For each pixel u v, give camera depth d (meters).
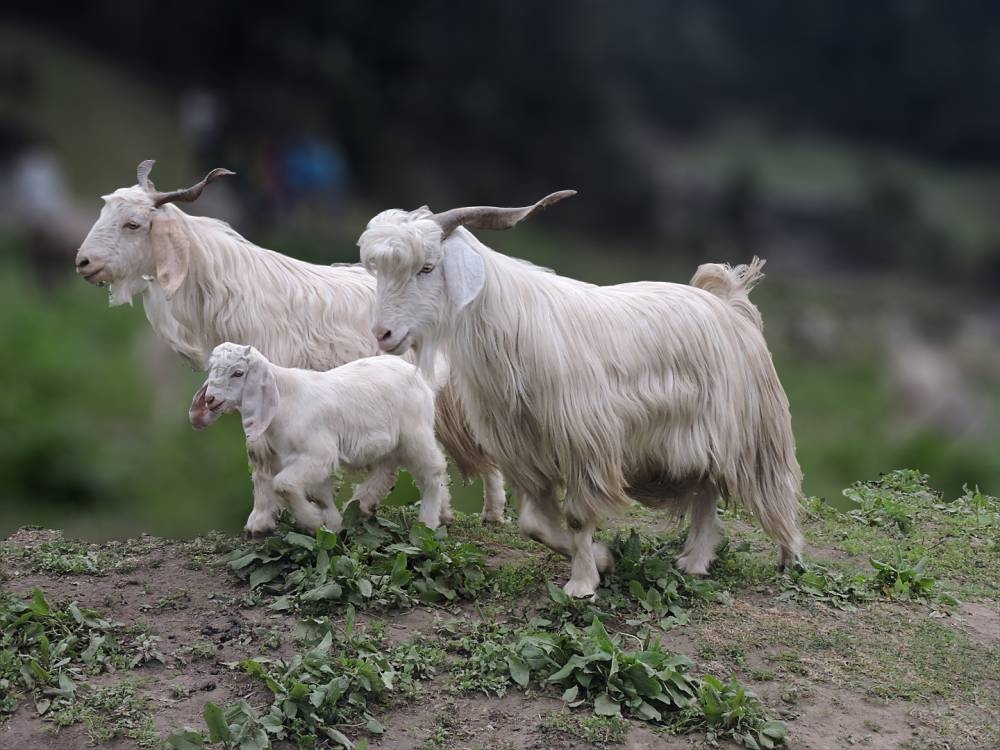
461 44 63.41
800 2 85.25
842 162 77.88
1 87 51.12
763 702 8.95
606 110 67.50
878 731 8.74
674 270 59.62
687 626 9.87
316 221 41.41
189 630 9.45
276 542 10.20
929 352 30.91
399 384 10.47
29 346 21.67
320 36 59.62
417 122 60.97
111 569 10.54
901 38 84.31
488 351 9.59
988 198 73.62
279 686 8.52
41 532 12.04
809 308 48.94
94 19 59.62
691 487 10.81
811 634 9.98
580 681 8.81
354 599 9.66
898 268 63.94
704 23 84.31
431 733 8.41
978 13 84.31
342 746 8.24
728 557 11.40
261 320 10.95
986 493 18.17
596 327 9.98
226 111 50.25
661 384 10.21
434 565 10.09
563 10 66.94
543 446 9.83
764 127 83.19
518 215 9.57
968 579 11.91
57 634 9.27
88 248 10.51
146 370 20.52
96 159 47.91
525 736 8.39
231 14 58.12
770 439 10.93
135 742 8.21
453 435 11.62
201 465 15.77
